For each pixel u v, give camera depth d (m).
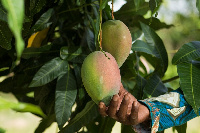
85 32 1.26
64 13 1.33
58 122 1.09
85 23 1.27
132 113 0.85
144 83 1.29
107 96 0.89
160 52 1.32
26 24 1.09
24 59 1.24
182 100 1.04
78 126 1.19
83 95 1.18
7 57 1.31
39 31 1.24
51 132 3.10
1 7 0.92
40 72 1.12
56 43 1.25
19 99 1.48
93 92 0.90
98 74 0.89
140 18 1.41
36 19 1.22
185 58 1.15
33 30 1.15
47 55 1.21
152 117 0.95
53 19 1.20
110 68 0.90
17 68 1.30
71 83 1.16
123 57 1.07
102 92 0.88
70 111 1.12
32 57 1.23
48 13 1.18
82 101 1.18
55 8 1.25
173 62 1.15
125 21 1.38
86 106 1.18
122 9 1.37
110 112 0.84
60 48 1.21
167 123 1.01
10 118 3.48
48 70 1.13
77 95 1.25
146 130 0.99
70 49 1.18
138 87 1.27
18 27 0.46
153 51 1.32
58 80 1.15
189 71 1.13
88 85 0.90
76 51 1.18
